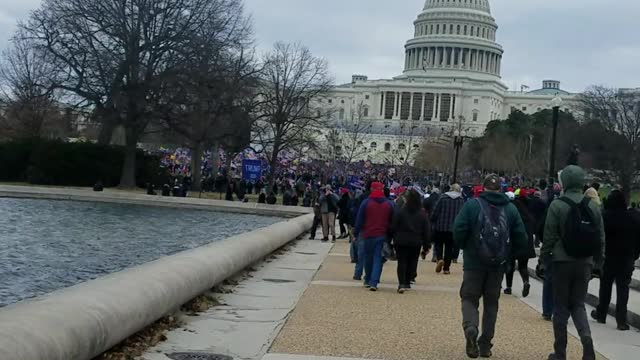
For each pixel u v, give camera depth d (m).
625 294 13.43
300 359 9.65
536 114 152.00
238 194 65.69
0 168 70.44
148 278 11.12
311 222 37.53
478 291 10.23
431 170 125.56
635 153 105.19
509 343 11.36
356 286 17.69
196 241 35.16
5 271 23.03
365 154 168.25
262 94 77.69
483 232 10.06
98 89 64.12
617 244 13.39
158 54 64.75
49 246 30.27
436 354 10.30
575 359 10.45
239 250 17.72
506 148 128.00
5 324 7.05
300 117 79.19
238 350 10.15
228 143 73.25
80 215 45.00
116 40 64.19
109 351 9.43
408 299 15.80
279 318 12.73
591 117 126.44
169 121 65.44
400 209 17.06
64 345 7.48
